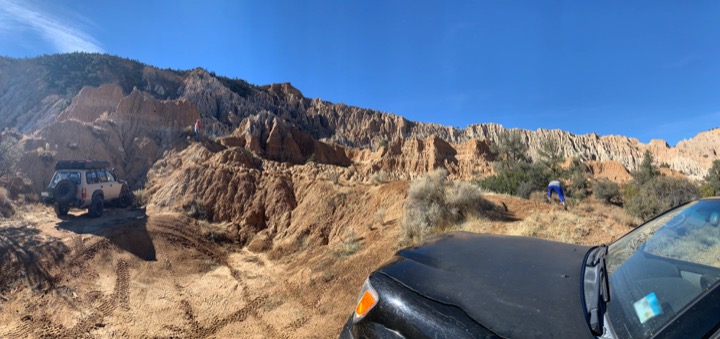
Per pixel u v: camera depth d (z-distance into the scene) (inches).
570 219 380.5
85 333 317.4
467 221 399.9
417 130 5374.0
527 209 443.5
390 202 593.9
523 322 67.2
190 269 515.5
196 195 827.4
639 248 90.7
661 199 508.1
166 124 1322.6
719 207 88.5
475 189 441.1
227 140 2042.3
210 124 2950.3
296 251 613.0
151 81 4092.0
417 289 81.0
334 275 376.2
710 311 54.6
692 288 66.1
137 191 896.3
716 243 79.7
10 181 710.5
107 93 1836.9
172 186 872.9
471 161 2608.3
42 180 775.7
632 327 60.3
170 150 1172.5
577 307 71.4
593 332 62.8
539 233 331.9
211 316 356.8
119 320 345.4
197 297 413.1
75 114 1715.1
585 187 1050.7
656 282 71.2
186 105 1440.7
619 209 515.8
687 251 80.7
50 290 385.4
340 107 5521.7
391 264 96.7
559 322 66.5
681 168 4296.3
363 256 397.4
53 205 629.0
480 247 108.6
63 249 472.1
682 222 94.0
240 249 669.9
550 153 1295.5
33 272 408.5
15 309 342.6
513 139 1627.7
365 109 5590.6
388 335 75.7
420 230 384.8
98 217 650.2
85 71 3794.3
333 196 719.1
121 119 1227.2
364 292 87.5
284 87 5679.1
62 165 632.4
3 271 395.5
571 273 88.3
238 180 855.7
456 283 83.0
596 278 82.0
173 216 714.2
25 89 3341.5
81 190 615.8
